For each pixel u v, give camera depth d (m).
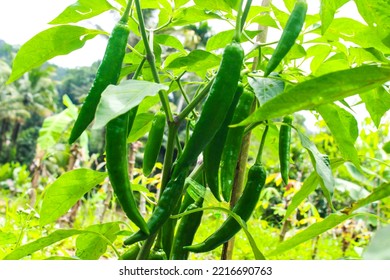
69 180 0.51
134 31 0.53
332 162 0.51
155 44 0.52
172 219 0.51
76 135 0.41
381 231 0.23
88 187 0.52
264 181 0.48
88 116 0.40
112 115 0.32
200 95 0.44
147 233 0.42
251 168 0.48
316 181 0.48
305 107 0.28
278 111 0.28
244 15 0.42
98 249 0.58
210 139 0.41
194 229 0.50
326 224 0.43
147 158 0.51
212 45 0.56
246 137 0.56
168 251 0.51
